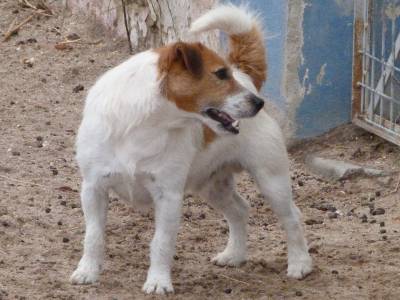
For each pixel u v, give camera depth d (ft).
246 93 29.94
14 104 51.57
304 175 44.55
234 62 33.63
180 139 30.68
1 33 61.16
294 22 45.19
